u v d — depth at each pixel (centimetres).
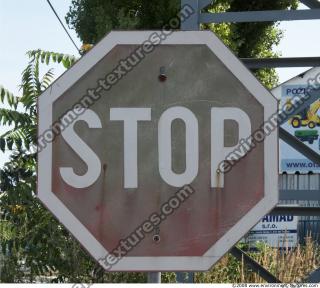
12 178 718
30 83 753
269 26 2392
